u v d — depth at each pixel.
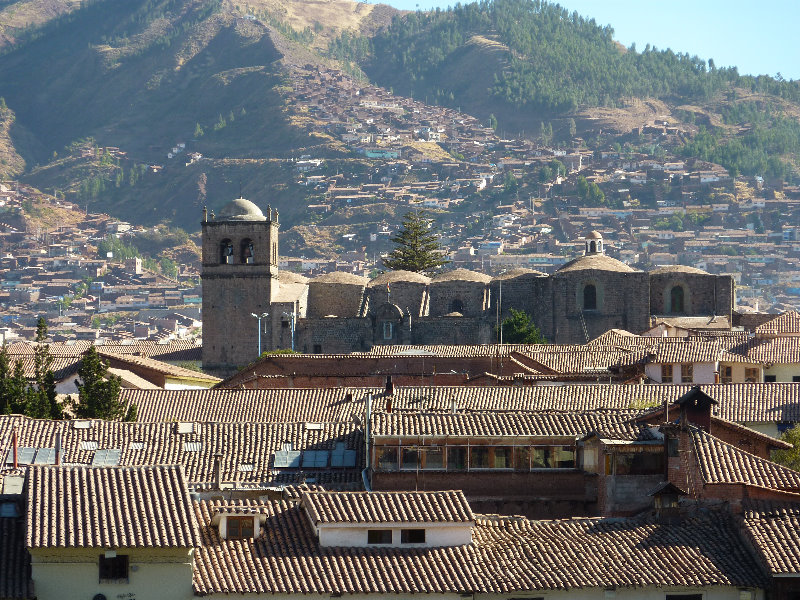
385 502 133.88
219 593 123.69
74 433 182.38
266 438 180.50
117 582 122.88
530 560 130.50
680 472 149.75
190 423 184.75
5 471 158.75
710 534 135.38
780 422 189.38
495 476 162.62
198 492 148.88
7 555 124.25
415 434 164.25
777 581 127.94
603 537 135.12
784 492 140.12
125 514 126.06
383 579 126.62
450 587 125.94
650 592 127.62
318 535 130.75
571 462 163.12
